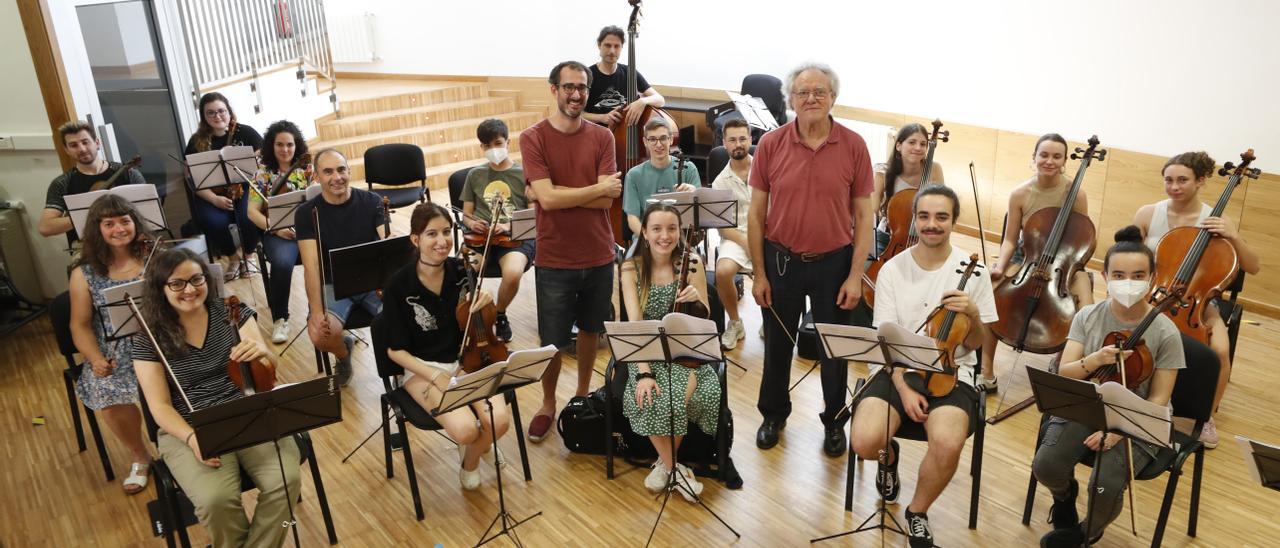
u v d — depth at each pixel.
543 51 9.60
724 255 4.81
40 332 5.47
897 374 3.22
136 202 4.60
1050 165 4.33
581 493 3.69
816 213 3.54
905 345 2.91
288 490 2.99
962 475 3.75
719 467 3.65
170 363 3.10
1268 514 3.46
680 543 3.35
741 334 5.04
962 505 3.55
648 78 8.89
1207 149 5.41
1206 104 5.36
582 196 3.64
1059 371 3.33
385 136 8.87
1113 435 3.02
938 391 3.16
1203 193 5.49
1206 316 3.95
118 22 5.82
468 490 3.70
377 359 3.56
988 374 4.44
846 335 3.01
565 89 3.57
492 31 9.76
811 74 3.36
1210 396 3.21
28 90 5.33
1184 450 3.12
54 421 4.41
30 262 5.73
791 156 3.54
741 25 8.05
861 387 3.49
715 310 3.88
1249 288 5.38
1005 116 6.45
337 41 10.27
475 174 5.20
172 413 3.03
